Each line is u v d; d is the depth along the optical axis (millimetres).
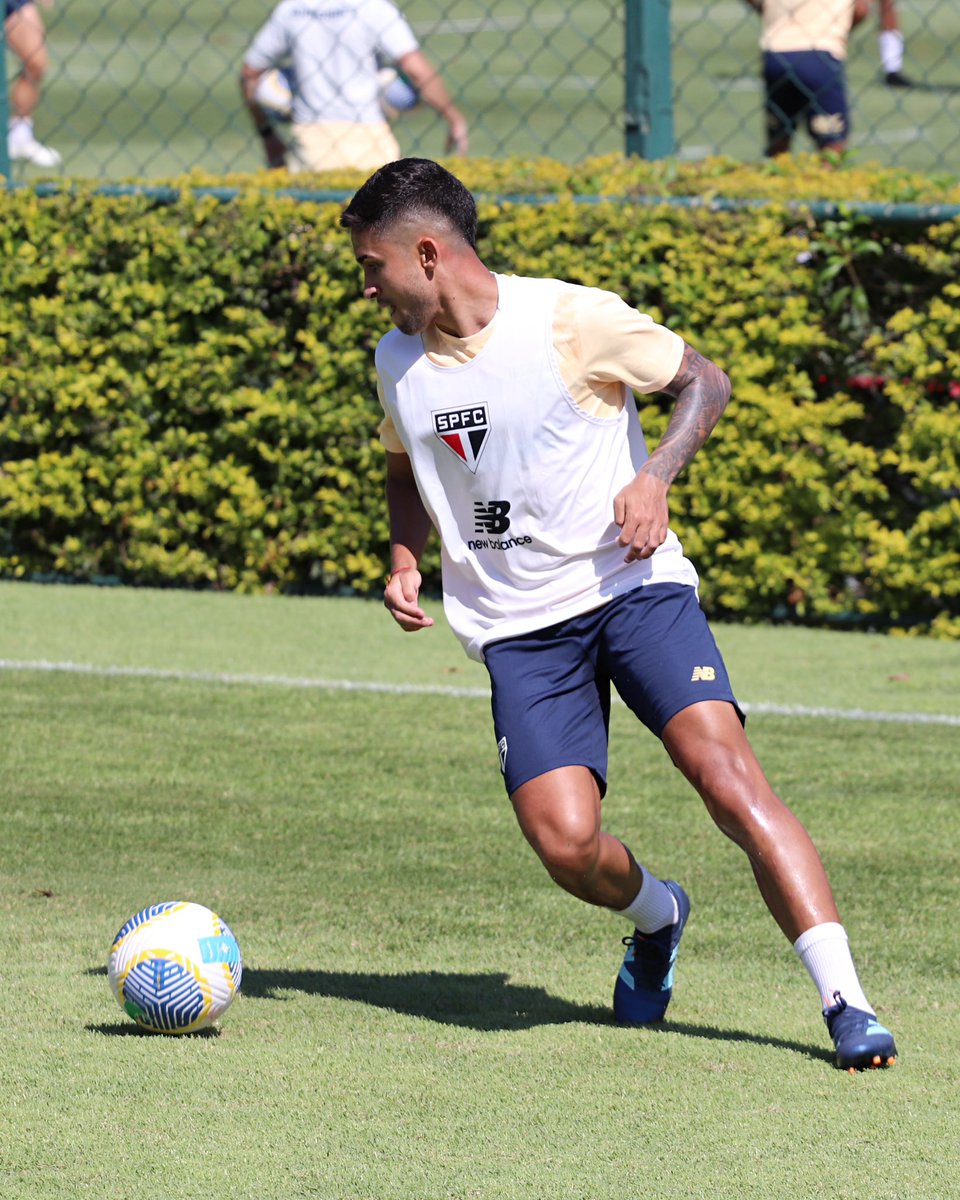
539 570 16375
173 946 15797
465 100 112375
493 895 20703
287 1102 14281
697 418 16000
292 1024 16312
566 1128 13781
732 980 17938
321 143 45688
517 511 16250
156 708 29781
